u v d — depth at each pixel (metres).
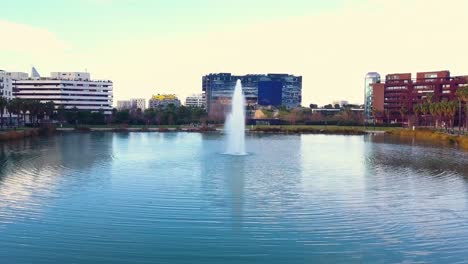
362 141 99.19
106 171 45.44
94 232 23.86
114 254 20.75
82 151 68.81
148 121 187.62
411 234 23.81
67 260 20.00
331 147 80.50
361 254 20.88
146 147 78.00
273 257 20.53
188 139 103.50
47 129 130.88
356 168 49.16
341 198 32.38
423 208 29.34
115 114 187.50
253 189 35.78
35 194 33.19
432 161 56.31
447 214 27.81
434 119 177.38
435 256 20.64
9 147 75.50
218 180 40.06
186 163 52.78
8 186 36.38
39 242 22.28
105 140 98.00
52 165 50.16
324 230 24.42
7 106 127.44
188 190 35.12
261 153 66.94
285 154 65.50
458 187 36.84
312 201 31.38
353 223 25.78
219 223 25.69
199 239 22.84
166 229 24.45
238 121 84.44
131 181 39.16
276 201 31.28
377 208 29.28
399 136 120.88
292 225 25.31
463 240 22.84
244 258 20.39
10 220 26.03
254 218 26.75
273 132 143.75
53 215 27.16
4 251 21.05
